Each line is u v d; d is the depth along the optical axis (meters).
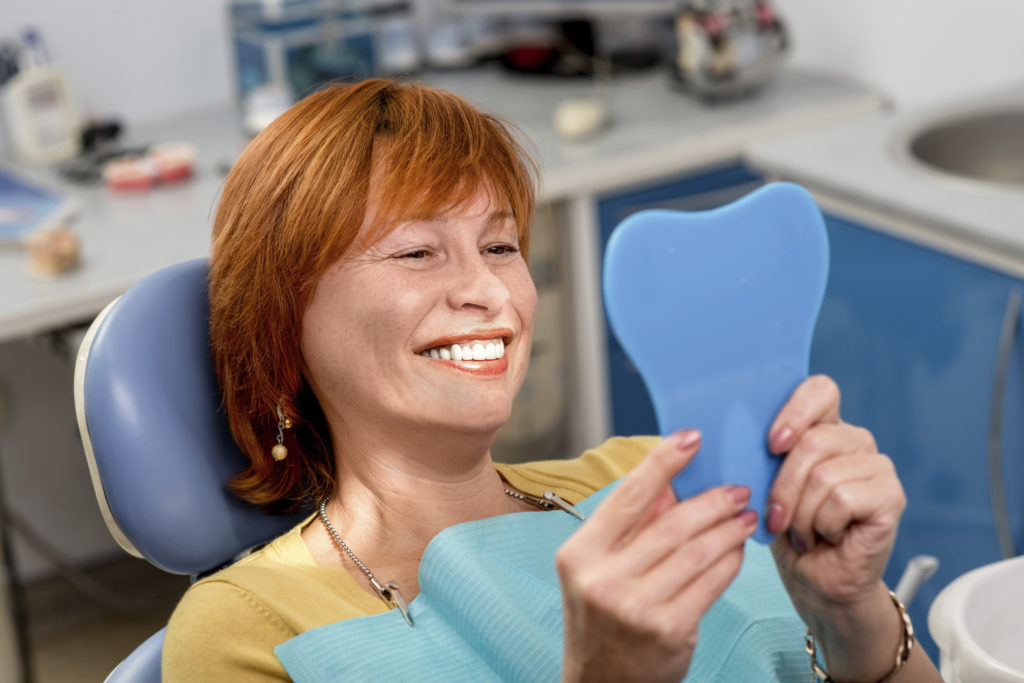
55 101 2.37
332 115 0.89
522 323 0.91
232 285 0.92
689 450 0.65
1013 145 2.17
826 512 0.71
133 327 0.99
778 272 0.70
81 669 2.31
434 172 0.87
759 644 0.92
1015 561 0.93
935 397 1.86
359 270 0.87
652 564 0.64
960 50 2.32
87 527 2.57
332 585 0.90
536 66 2.70
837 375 2.04
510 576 0.89
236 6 2.56
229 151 2.37
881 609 0.79
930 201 1.78
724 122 2.33
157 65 2.60
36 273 1.85
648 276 0.67
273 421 0.98
